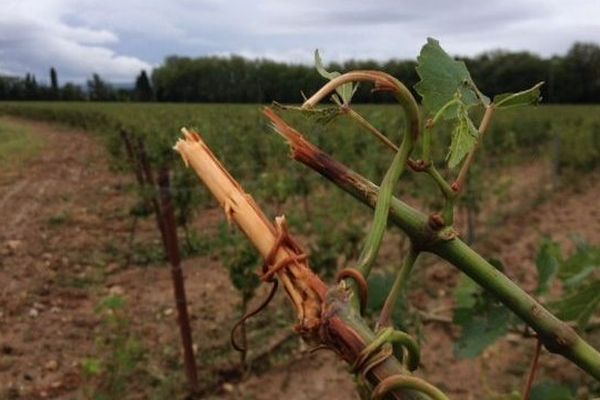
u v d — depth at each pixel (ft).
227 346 20.88
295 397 18.47
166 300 26.43
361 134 52.01
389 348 2.31
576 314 3.76
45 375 20.02
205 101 193.26
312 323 2.37
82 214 43.70
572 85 154.71
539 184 51.24
